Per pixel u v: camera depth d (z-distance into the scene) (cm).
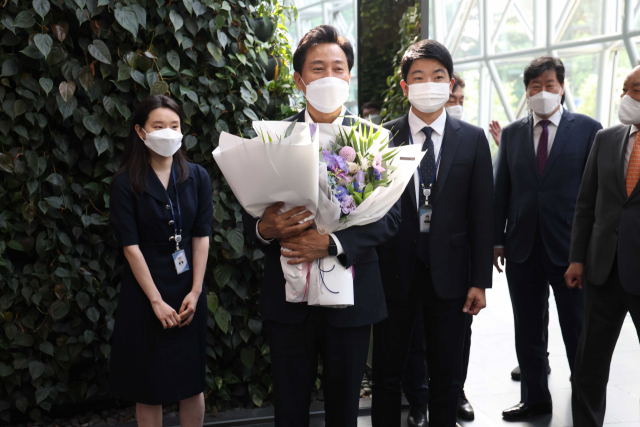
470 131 225
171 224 222
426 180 222
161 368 220
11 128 262
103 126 272
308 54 183
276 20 311
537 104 278
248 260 303
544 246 280
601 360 238
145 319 220
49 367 278
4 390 279
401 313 223
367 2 362
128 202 217
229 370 304
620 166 228
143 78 272
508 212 300
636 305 222
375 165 171
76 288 278
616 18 1138
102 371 289
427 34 305
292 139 155
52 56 255
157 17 277
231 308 303
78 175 281
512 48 1422
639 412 296
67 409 292
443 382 224
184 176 229
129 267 223
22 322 272
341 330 179
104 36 266
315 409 292
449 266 218
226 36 282
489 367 375
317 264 171
